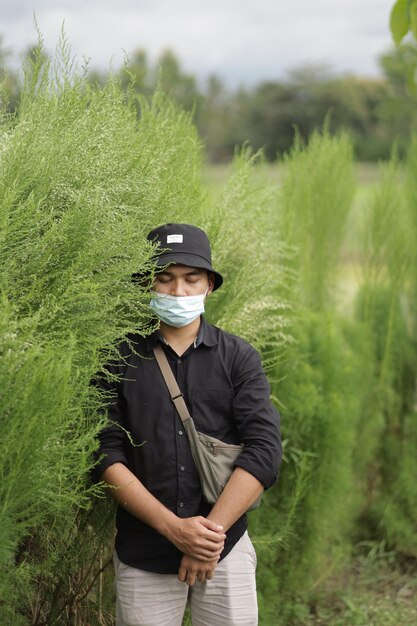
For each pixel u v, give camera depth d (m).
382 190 5.28
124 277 2.43
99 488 2.49
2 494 2.03
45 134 2.50
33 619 2.77
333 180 4.87
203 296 2.57
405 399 5.37
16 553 2.53
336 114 54.22
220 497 2.49
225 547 2.59
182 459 2.52
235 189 3.42
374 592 4.61
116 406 2.56
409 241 5.23
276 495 4.00
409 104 34.31
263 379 2.64
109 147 2.61
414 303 5.34
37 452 2.04
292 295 4.20
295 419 3.95
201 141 3.80
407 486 4.95
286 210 4.43
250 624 2.61
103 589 3.06
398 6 3.24
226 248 3.26
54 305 2.24
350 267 5.53
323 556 4.41
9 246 2.22
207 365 2.58
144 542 2.55
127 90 2.86
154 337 2.57
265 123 56.34
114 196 2.56
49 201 2.44
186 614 3.21
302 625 4.22
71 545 2.77
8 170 2.32
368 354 5.05
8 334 2.02
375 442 5.09
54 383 2.00
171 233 2.54
